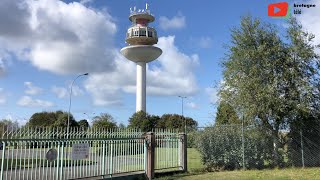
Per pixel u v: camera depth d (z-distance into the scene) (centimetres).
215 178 1709
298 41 2148
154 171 1783
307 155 2106
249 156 2097
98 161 1554
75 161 1460
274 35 2197
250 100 2102
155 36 8075
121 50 7750
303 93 2080
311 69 2138
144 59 7712
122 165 1659
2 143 1223
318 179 1616
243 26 2225
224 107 2248
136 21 8175
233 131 2128
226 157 2094
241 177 1720
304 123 2122
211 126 2152
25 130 1288
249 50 2173
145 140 1783
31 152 1302
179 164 1966
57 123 4672
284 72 2117
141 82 7712
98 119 6119
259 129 2130
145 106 7719
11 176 1234
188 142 2169
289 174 1786
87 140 1513
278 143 2128
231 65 2216
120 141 1662
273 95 2061
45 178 1342
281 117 2122
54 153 1378
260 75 2144
